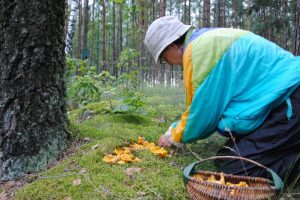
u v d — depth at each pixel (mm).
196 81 2473
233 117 2467
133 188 2393
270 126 2406
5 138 2727
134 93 4391
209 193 1854
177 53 2758
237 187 1834
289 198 2232
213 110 2514
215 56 2455
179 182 2475
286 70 2449
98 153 2881
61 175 2580
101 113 4312
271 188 1868
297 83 2402
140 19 13516
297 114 2348
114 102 4773
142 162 2785
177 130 2738
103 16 19172
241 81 2469
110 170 2619
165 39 2695
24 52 2707
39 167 2801
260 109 2412
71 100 5496
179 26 2703
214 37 2500
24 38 2693
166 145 2963
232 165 2439
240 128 2469
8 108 2732
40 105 2816
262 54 2480
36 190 2426
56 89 2951
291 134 2336
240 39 2512
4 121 2730
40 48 2752
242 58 2461
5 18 2668
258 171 2352
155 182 2449
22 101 2746
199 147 3188
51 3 2773
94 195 2312
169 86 10648
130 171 2615
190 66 2510
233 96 2486
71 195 2340
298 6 6500
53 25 2824
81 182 2455
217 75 2447
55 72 2924
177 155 3051
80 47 22328
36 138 2801
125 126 3725
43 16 2729
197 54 2479
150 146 3143
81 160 2777
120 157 2818
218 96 2480
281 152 2379
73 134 3270
